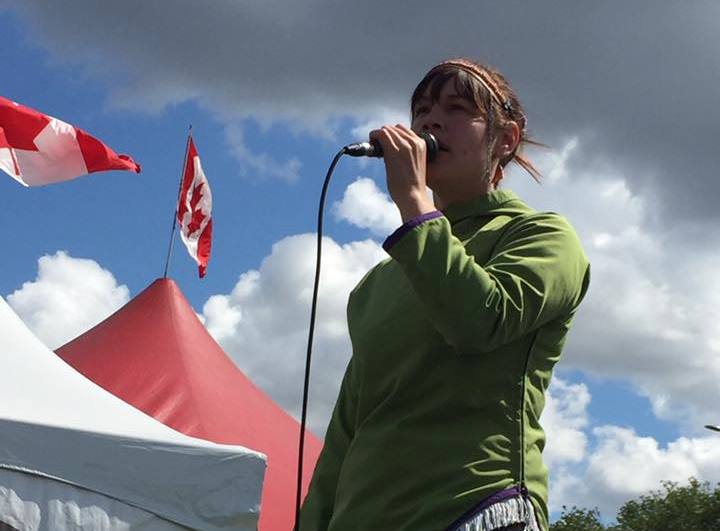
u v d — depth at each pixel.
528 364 1.83
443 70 2.05
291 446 8.98
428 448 1.79
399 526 1.77
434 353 1.82
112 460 4.96
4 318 5.70
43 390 5.23
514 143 2.08
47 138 8.77
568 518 47.25
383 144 1.86
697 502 45.78
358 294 2.07
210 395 8.97
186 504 5.02
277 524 8.13
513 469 1.77
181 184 11.88
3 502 4.73
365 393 1.91
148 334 9.52
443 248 1.72
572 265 1.87
